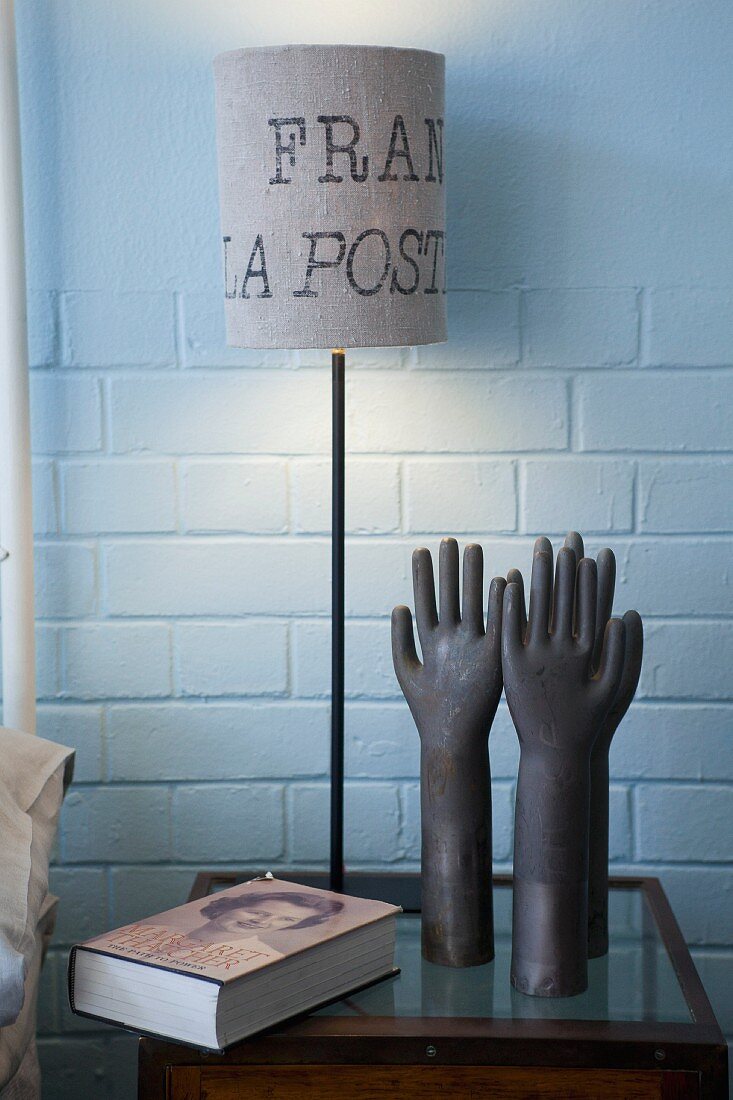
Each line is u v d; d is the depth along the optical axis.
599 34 1.28
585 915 0.99
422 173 1.04
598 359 1.32
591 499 1.34
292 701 1.37
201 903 1.03
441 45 1.29
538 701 0.94
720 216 1.30
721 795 1.37
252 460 1.34
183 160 1.30
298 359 1.33
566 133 1.29
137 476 1.34
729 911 1.38
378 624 1.35
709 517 1.33
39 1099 1.09
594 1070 0.91
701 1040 0.91
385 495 1.34
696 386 1.32
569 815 0.96
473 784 1.01
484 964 1.04
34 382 1.33
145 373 1.33
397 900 1.18
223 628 1.36
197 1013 0.88
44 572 1.35
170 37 1.29
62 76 1.29
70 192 1.31
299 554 1.35
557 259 1.31
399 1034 0.91
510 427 1.33
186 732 1.37
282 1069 0.91
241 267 1.05
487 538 1.34
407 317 1.04
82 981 0.93
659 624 1.35
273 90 1.01
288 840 1.39
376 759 1.37
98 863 1.39
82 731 1.37
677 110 1.29
